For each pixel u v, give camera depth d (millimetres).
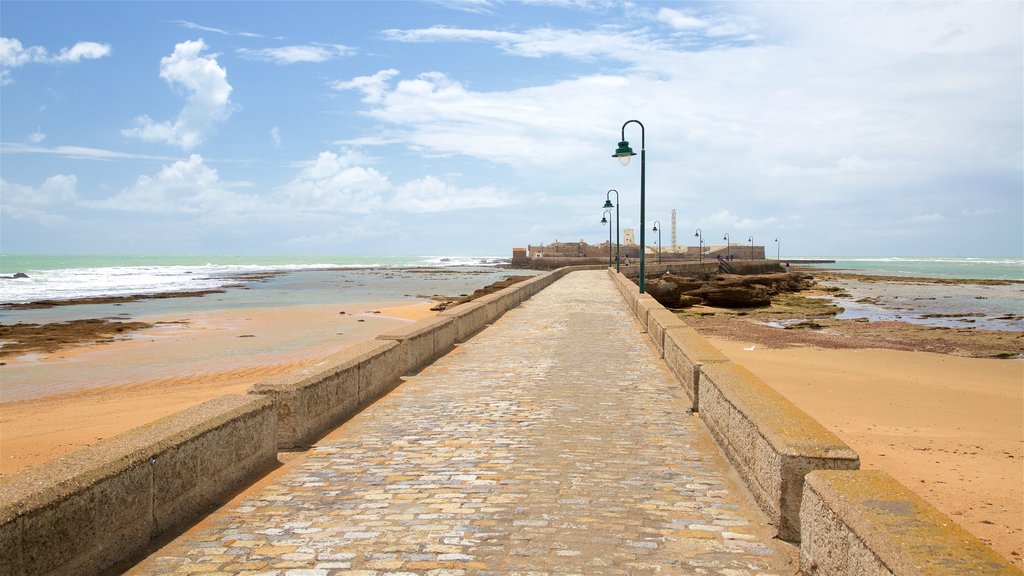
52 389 17391
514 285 27062
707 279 64250
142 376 19078
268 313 37750
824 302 54812
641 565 4246
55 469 4051
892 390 17062
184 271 104312
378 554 4418
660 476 6059
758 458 5336
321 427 7625
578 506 5309
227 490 5660
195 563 4285
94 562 4031
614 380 10805
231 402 6168
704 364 8266
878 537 3092
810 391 16672
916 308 48688
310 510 5234
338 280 80812
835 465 4559
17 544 3420
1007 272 140875
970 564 2760
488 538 4680
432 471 6234
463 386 10367
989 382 18891
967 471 10055
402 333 11742
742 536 4699
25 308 40938
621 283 30656
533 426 7910
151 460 4605
